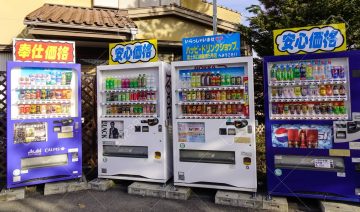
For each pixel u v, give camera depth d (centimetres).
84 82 532
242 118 369
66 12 653
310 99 347
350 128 331
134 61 432
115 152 439
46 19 556
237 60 372
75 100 447
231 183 375
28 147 405
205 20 816
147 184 418
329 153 339
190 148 392
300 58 350
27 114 414
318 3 532
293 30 356
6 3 650
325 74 349
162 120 408
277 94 364
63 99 439
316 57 344
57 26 564
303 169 349
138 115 426
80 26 577
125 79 437
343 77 342
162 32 777
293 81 355
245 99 371
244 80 373
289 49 357
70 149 434
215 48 393
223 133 377
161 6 755
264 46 607
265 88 362
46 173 416
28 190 423
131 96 433
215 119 380
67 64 434
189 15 790
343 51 336
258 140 645
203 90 392
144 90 420
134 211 349
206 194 405
